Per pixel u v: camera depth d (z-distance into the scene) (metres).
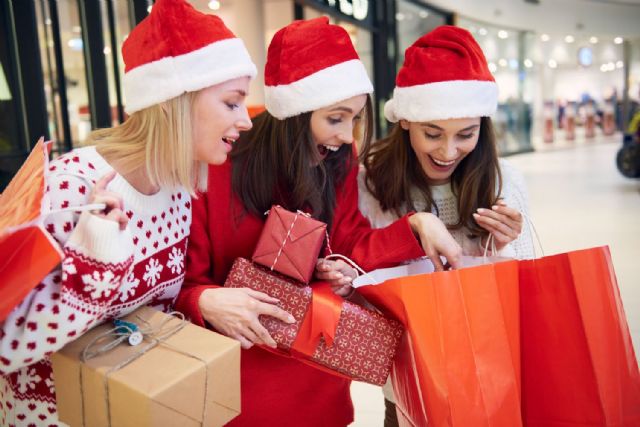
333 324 1.19
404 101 1.47
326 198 1.45
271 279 1.26
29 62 2.82
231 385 1.00
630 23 19.84
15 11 2.76
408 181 1.60
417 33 11.60
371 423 2.51
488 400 1.11
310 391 1.45
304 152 1.36
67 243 0.93
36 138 2.87
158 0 1.07
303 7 7.05
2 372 0.94
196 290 1.25
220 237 1.38
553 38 21.00
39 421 1.09
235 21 6.39
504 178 1.66
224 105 1.10
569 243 5.55
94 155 1.09
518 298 1.17
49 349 0.93
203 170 1.24
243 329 1.18
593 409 1.17
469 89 1.40
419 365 1.13
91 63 3.75
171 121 1.07
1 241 0.81
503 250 1.50
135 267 1.12
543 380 1.22
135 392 0.87
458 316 1.11
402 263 1.52
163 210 1.19
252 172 1.39
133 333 1.01
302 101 1.32
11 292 0.85
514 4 15.30
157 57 1.05
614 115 22.52
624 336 1.16
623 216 6.82
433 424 1.12
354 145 1.59
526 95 17.25
